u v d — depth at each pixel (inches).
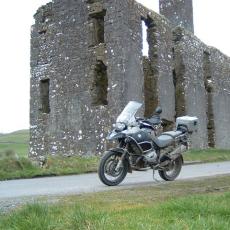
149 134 397.1
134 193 293.6
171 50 1038.4
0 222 185.6
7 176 520.4
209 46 1244.5
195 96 1114.7
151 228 166.7
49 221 176.6
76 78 932.0
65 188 365.4
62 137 938.1
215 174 468.1
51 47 980.6
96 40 928.9
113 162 381.1
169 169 413.7
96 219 178.7
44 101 999.0
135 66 895.1
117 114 858.1
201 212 201.8
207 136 1178.0
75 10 951.6
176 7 1219.9
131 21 895.1
